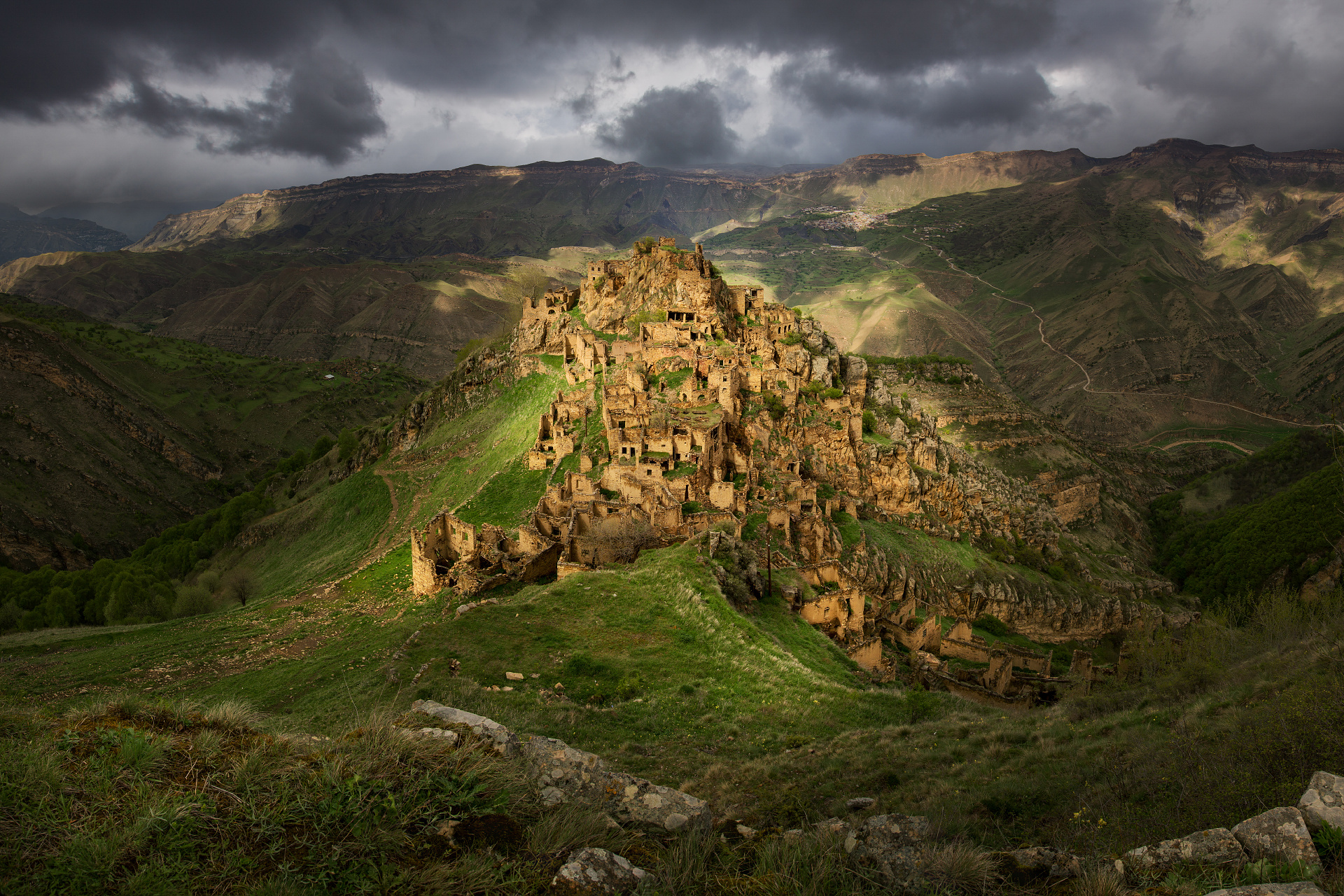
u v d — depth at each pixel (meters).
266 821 10.05
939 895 10.98
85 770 10.46
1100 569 156.25
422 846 10.45
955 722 34.47
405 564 83.00
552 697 33.31
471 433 142.12
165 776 10.71
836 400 133.62
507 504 93.06
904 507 126.75
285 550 137.25
